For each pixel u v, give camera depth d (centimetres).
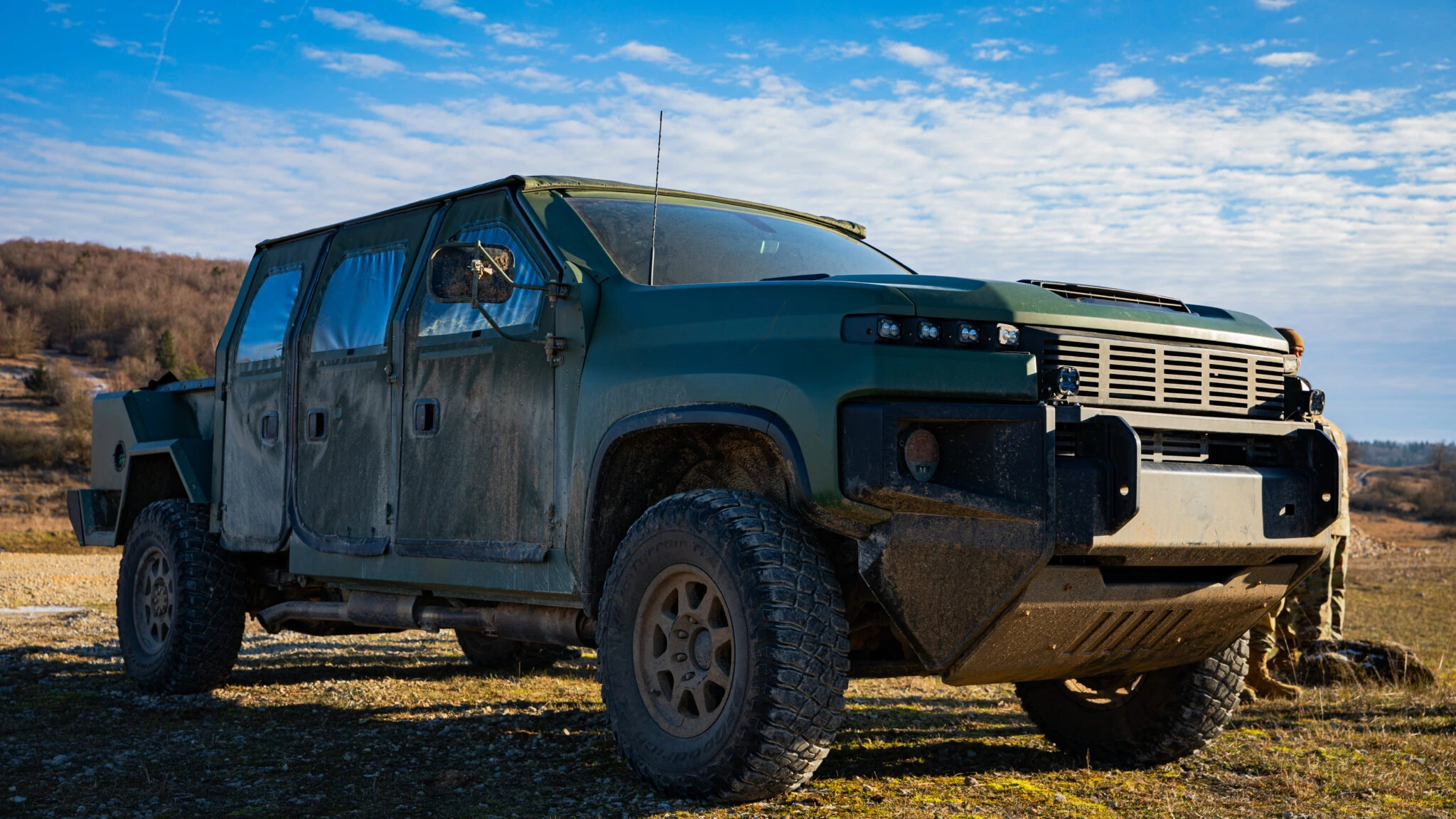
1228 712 430
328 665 759
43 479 7838
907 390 337
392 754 457
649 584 380
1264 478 369
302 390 570
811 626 342
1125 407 353
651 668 383
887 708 613
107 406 725
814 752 344
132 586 655
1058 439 340
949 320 347
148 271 16688
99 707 583
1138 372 357
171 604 620
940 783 400
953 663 354
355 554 521
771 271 470
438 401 483
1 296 13900
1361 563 5775
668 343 394
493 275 430
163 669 613
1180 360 366
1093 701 461
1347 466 391
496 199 484
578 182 495
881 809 352
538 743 475
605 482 404
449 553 469
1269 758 443
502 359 453
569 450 419
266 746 475
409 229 532
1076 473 329
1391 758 441
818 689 341
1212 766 434
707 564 359
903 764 443
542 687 660
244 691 634
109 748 472
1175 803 368
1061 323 351
